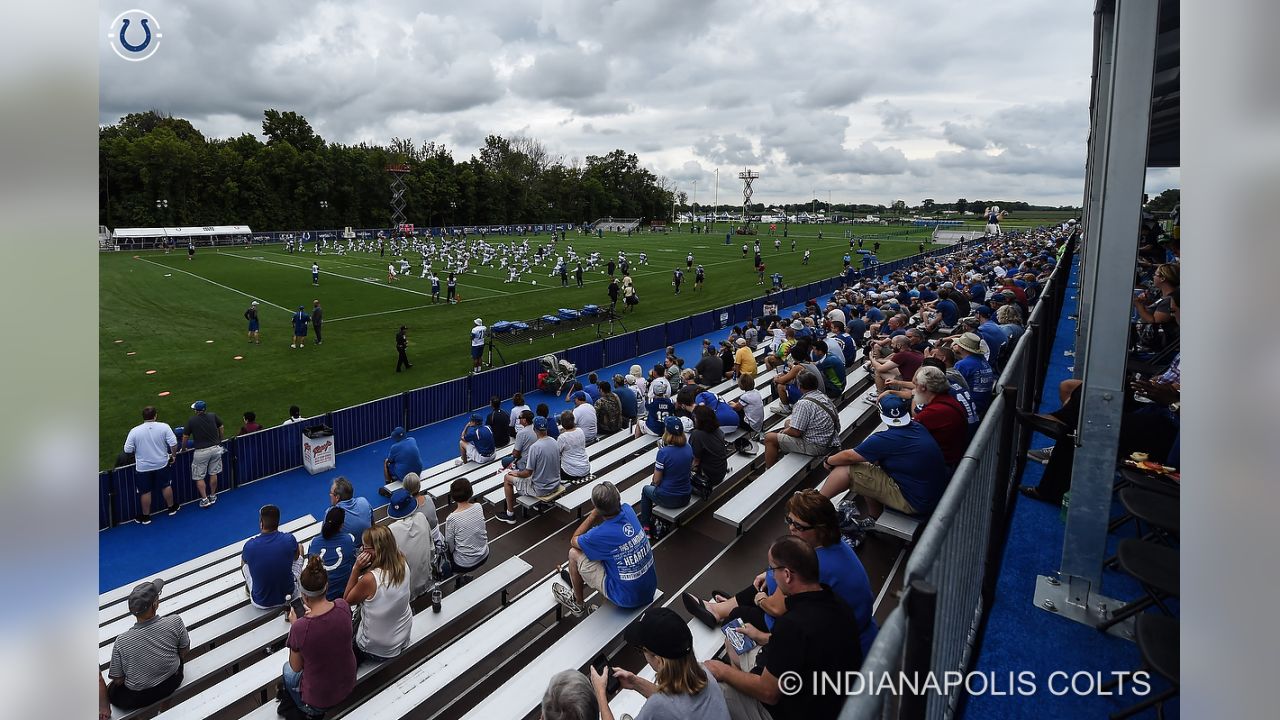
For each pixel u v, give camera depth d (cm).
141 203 8981
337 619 569
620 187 16462
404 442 1195
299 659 560
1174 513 457
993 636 431
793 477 848
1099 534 453
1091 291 432
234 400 1955
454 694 643
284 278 4725
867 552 673
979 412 848
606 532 629
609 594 639
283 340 2745
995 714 370
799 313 2083
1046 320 977
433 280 3709
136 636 612
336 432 1552
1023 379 659
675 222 17538
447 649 635
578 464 1046
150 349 2561
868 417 1152
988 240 7069
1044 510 603
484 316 3328
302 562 813
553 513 1030
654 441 1285
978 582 424
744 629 489
